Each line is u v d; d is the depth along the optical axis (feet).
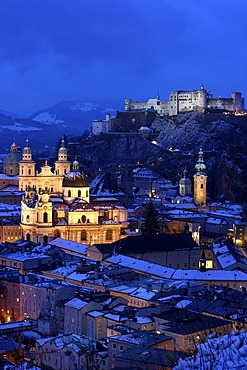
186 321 574.97
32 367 510.58
